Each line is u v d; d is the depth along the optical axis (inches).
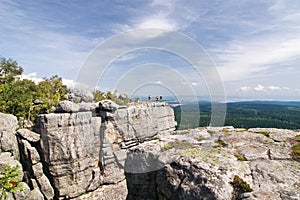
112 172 1119.0
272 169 193.5
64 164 973.2
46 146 970.1
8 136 948.6
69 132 996.6
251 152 232.4
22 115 1235.2
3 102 1200.2
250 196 158.6
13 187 600.4
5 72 1918.1
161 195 228.8
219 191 175.0
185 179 205.8
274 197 155.3
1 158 869.8
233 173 189.9
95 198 1042.1
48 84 1755.7
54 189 987.9
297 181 174.1
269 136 287.4
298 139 265.7
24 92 1378.0
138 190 272.1
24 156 982.4
